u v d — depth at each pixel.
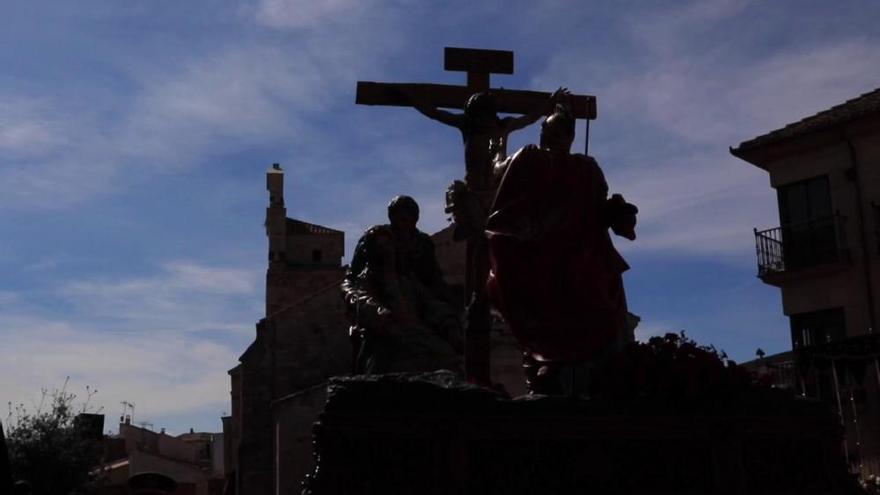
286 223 62.41
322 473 8.52
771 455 9.69
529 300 10.29
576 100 12.59
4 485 7.23
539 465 8.96
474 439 8.86
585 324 10.16
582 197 10.67
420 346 12.01
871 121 34.91
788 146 37.06
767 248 37.25
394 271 12.65
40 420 36.62
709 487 9.33
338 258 61.69
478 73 12.73
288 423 44.16
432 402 8.87
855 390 31.61
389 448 8.70
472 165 11.52
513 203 10.50
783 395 9.89
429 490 8.65
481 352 11.09
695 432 9.40
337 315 51.34
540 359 10.09
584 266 10.41
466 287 11.35
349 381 8.86
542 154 10.61
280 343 51.00
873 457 30.88
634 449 9.23
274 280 57.34
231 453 62.81
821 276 35.75
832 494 9.77
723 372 9.53
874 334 31.45
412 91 12.50
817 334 35.78
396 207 12.90
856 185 35.34
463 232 11.32
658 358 9.48
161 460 65.25
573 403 9.16
